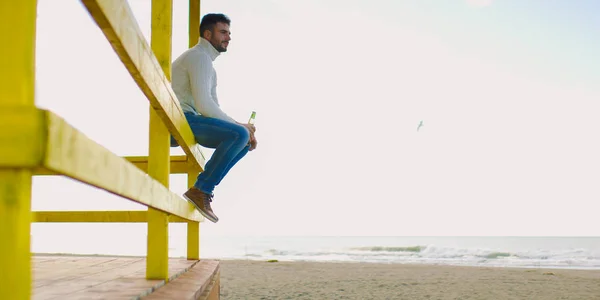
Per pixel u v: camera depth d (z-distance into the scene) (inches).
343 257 1063.6
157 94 62.7
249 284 384.8
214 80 145.6
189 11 156.8
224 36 140.2
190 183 146.0
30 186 24.6
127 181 40.3
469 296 328.5
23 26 24.6
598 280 445.7
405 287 372.5
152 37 81.2
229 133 122.2
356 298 309.9
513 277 473.4
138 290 66.9
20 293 23.7
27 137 22.9
